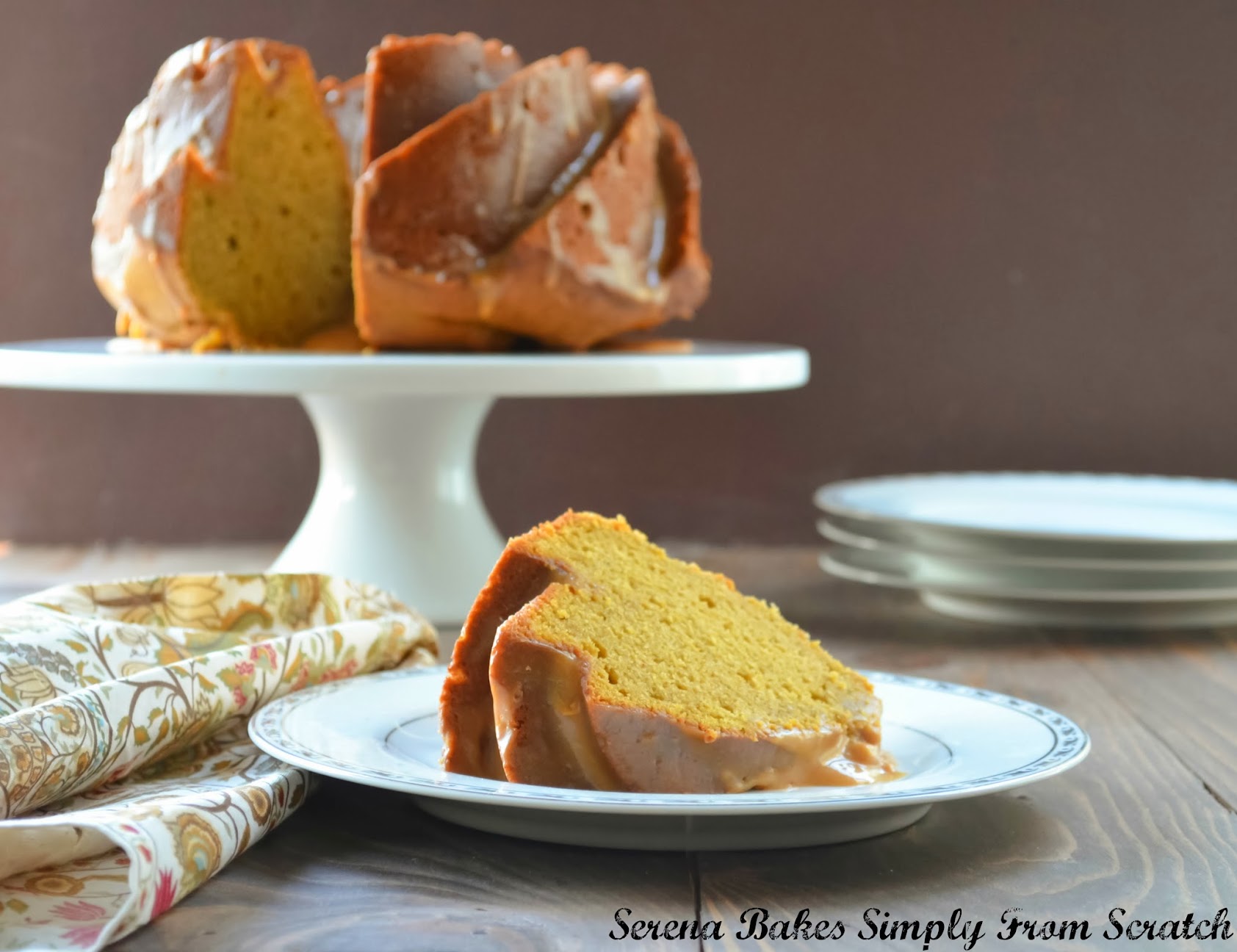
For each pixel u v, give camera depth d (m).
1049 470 1.26
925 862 0.68
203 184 1.03
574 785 0.70
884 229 1.25
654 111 1.06
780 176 1.25
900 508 1.10
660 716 0.70
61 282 1.26
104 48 1.25
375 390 0.91
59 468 1.28
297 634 0.81
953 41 1.24
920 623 1.03
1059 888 0.67
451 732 0.72
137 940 0.63
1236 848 0.70
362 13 1.25
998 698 0.77
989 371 1.26
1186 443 1.25
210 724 0.76
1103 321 1.25
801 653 0.77
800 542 1.28
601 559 0.75
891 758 0.73
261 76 1.06
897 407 1.26
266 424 1.28
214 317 1.04
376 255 0.97
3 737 0.70
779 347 1.16
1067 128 1.25
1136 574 0.99
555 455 1.28
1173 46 1.24
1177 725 0.83
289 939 0.64
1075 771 0.77
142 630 0.81
